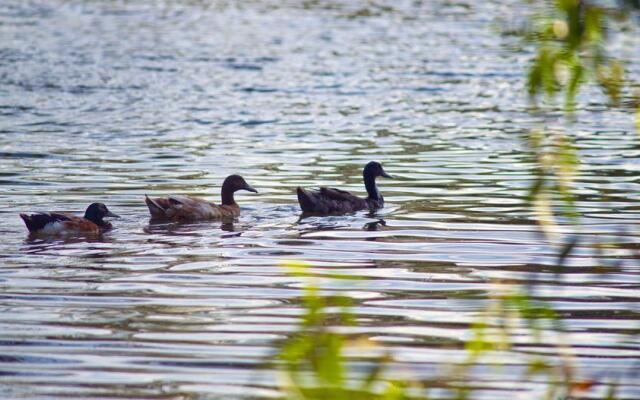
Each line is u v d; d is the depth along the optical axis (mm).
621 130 29625
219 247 17938
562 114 31828
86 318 13844
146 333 13234
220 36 52000
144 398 11219
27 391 11383
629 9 6816
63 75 40156
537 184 8469
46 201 21531
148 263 16781
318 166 25656
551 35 7039
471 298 14766
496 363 12125
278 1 67125
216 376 11805
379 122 31578
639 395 11289
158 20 58250
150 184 23391
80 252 17484
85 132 29688
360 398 6691
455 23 56125
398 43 49438
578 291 15117
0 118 31766
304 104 34719
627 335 13180
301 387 6543
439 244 18031
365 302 14578
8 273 16078
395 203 21656
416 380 11531
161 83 38719
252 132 30000
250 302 14578
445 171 24734
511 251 17453
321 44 49312
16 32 52562
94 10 62500
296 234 19031
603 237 18156
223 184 21328
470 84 38656
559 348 12609
